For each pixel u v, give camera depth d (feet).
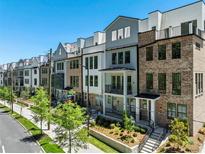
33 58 241.76
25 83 257.14
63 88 163.22
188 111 77.15
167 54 83.97
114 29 114.42
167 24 97.55
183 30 82.33
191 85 76.48
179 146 67.62
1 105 194.29
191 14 89.92
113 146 75.97
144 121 91.86
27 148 77.00
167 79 83.92
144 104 94.12
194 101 77.20
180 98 79.46
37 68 223.71
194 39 77.51
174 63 81.51
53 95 182.80
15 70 283.59
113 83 113.29
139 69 95.61
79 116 66.80
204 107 89.20
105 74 117.60
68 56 160.66
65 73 163.32
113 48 112.06
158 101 86.99
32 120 121.90
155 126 85.10
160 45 86.58
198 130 81.15
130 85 102.32
